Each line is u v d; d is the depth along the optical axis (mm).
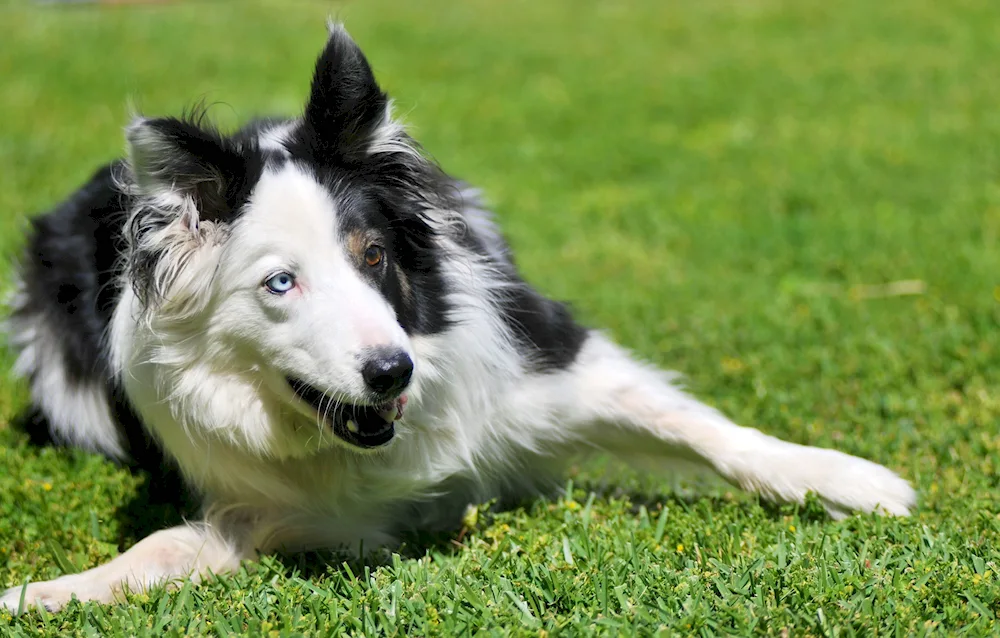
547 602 4238
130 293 5074
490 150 14328
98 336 5934
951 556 4410
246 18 22891
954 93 15898
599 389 5570
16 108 15609
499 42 21234
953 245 9492
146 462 6023
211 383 4938
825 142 13789
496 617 4055
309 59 19156
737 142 14188
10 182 11938
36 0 24609
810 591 4113
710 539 4766
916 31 20562
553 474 5934
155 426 5250
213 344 4855
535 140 14883
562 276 9695
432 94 17438
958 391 6602
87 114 15453
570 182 13078
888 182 11750
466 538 5289
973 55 18297
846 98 16125
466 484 5680
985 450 5652
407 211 4977
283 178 4668
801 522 5062
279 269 4594
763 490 5273
